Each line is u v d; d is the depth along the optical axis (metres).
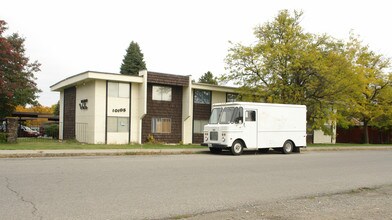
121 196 8.35
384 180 12.18
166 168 13.38
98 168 12.77
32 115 41.97
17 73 28.48
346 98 31.62
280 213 7.35
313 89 30.33
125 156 18.66
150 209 7.34
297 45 29.67
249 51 30.89
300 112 24.00
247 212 7.38
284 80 29.81
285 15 30.98
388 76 39.12
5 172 11.23
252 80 31.09
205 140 22.28
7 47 26.44
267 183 10.93
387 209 7.96
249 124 21.72
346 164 16.91
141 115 30.44
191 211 7.34
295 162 17.22
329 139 43.44
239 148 21.38
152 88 31.55
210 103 34.97
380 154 24.59
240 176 12.09
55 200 7.72
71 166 13.14
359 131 48.56
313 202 8.54
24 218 6.36
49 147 20.70
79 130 31.77
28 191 8.49
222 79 32.56
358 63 37.09
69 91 34.53
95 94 29.08
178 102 33.03
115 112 29.94
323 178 12.28
